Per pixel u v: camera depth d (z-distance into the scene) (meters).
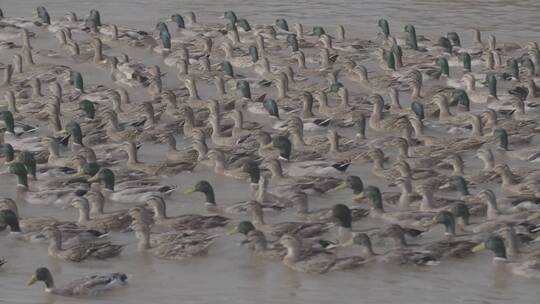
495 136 54.16
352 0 86.88
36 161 52.59
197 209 47.28
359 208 45.78
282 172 50.09
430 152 53.31
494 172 49.59
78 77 62.72
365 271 41.34
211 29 77.25
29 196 48.09
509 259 41.91
